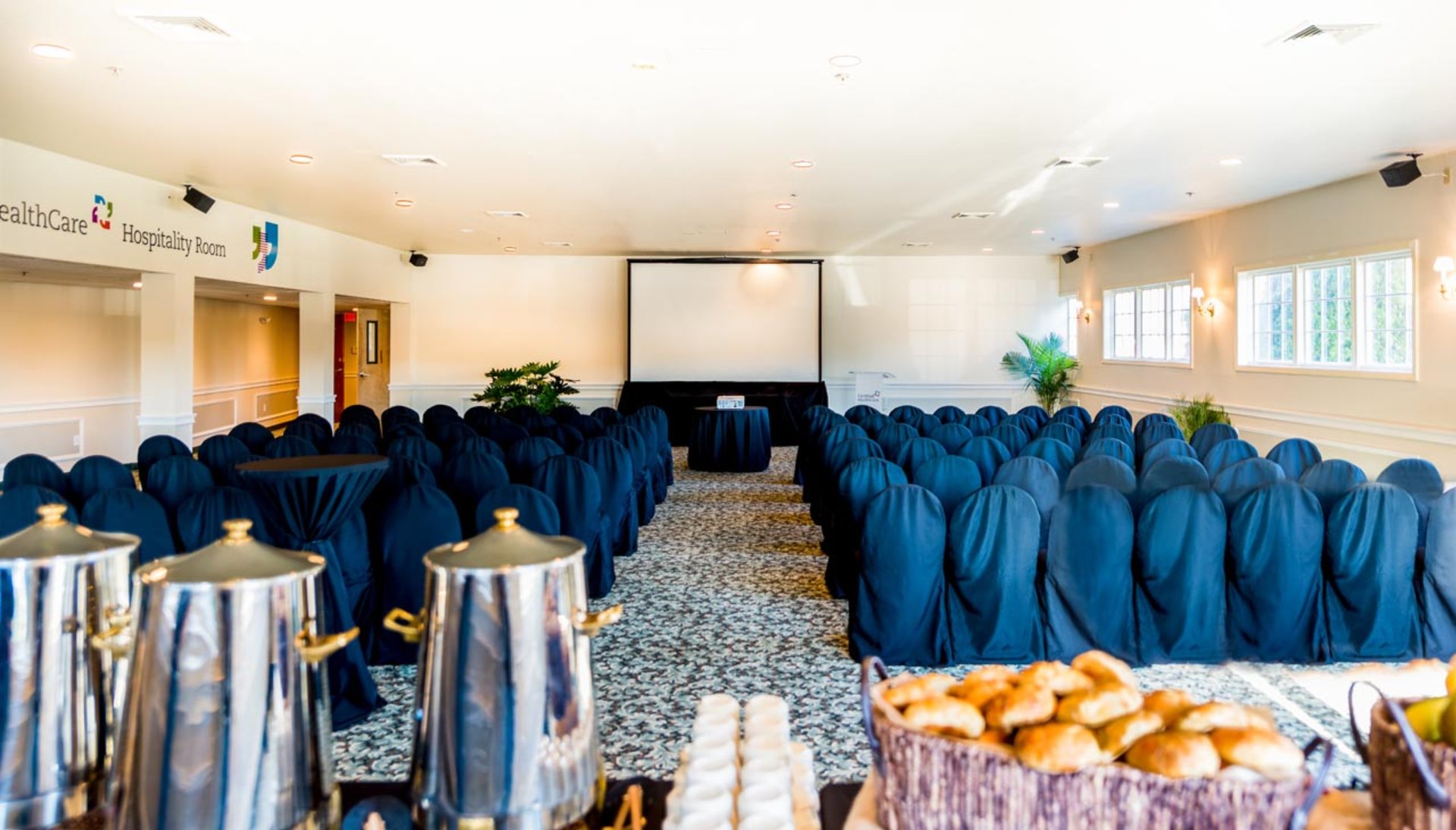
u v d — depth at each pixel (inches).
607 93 193.5
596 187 308.2
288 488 113.0
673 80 184.9
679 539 255.4
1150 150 250.8
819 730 123.4
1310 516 142.6
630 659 153.0
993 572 144.6
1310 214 312.8
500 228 410.6
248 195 318.7
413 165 269.0
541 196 326.0
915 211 361.1
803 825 43.2
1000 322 532.1
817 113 211.3
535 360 531.2
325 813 39.9
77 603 42.5
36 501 139.2
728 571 217.5
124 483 188.4
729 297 526.9
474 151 249.6
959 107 205.8
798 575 212.5
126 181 276.5
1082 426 308.0
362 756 116.6
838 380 533.6
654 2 144.3
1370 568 141.9
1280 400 331.6
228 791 36.1
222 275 330.3
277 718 37.4
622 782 48.0
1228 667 143.0
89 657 42.9
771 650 157.3
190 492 174.4
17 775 41.2
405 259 511.5
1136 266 440.5
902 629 147.3
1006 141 239.9
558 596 39.4
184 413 305.3
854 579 155.1
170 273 298.2
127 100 197.6
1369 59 173.0
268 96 195.3
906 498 144.6
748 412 403.5
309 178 287.0
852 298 531.8
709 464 406.3
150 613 36.8
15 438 344.8
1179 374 403.9
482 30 156.1
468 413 363.6
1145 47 166.1
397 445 219.9
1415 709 37.3
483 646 38.0
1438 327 257.8
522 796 38.0
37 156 241.0
